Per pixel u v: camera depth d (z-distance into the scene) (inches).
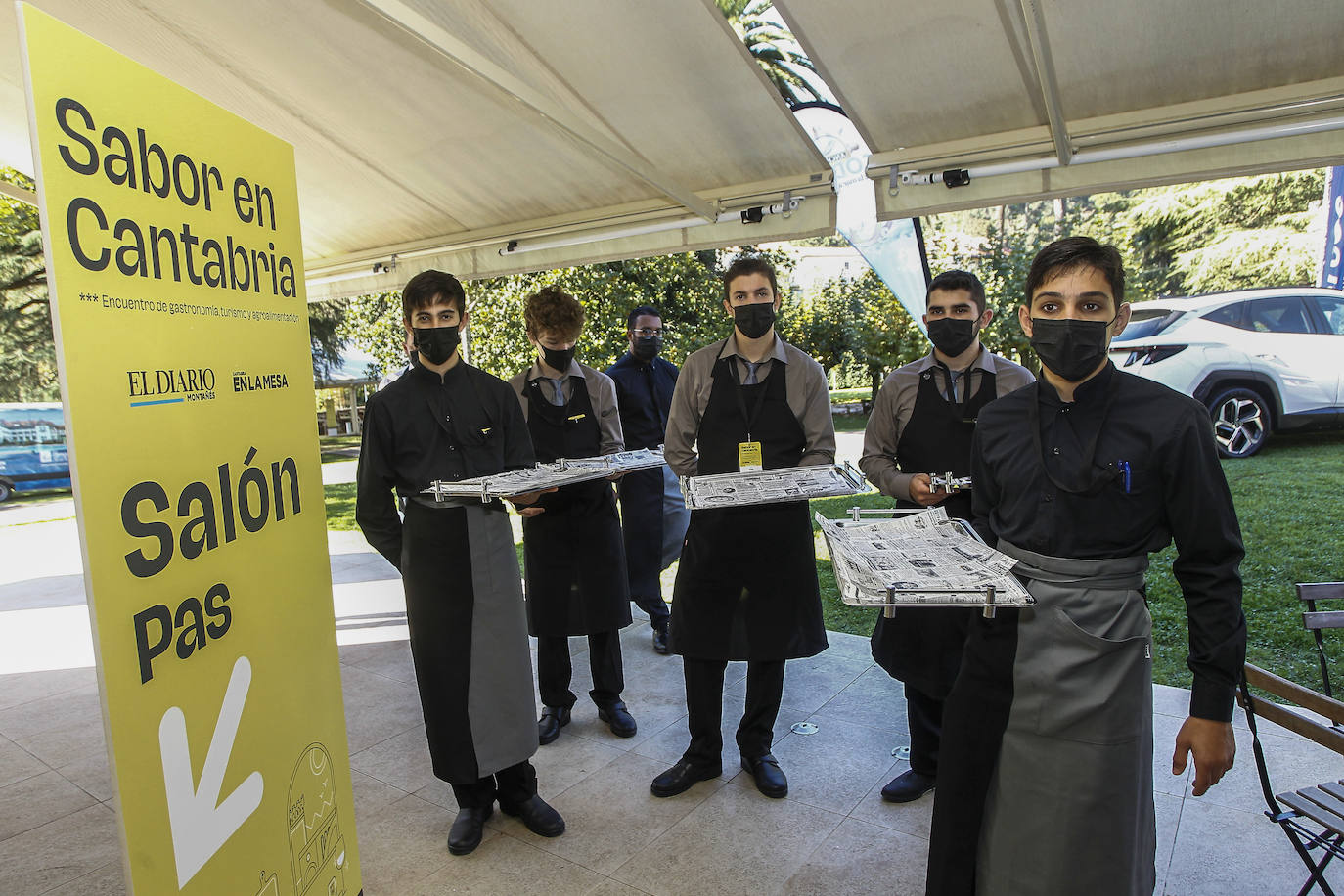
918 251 181.0
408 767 123.7
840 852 96.4
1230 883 87.3
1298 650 153.9
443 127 140.2
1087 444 61.4
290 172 67.4
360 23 110.3
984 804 64.5
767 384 108.0
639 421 169.3
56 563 307.3
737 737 114.6
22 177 457.4
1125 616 60.0
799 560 109.0
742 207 150.9
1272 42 97.4
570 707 135.3
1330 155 102.8
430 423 98.0
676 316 403.5
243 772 59.2
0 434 516.7
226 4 107.7
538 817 102.8
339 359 754.8
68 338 42.9
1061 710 60.2
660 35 113.3
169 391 51.4
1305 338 276.5
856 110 119.2
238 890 58.3
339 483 491.8
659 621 169.5
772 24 542.6
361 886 79.7
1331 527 210.1
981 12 99.5
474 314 312.2
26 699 158.2
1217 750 57.0
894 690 144.6
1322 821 67.8
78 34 44.1
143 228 49.2
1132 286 394.0
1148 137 110.8
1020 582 63.0
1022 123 119.2
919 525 73.3
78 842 107.0
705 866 94.7
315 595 70.7
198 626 54.0
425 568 97.2
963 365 104.7
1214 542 57.4
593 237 167.8
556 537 128.0
